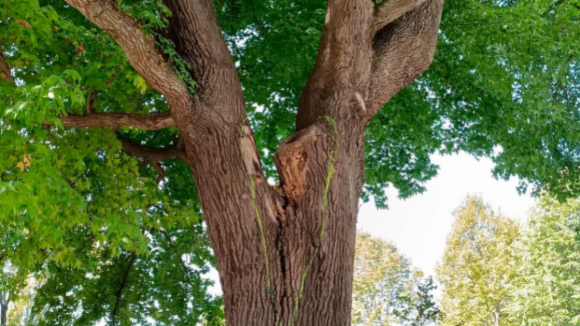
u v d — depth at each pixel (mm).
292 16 9852
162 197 10125
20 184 5406
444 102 11789
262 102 10867
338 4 5938
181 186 11898
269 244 5461
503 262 32625
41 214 6195
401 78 6301
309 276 5398
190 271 12469
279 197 5582
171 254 12375
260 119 11438
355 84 5934
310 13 9938
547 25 10117
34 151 6273
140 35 5152
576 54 11109
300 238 5449
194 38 5852
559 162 12234
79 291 12250
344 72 5914
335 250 5469
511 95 11156
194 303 12344
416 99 11344
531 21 9438
